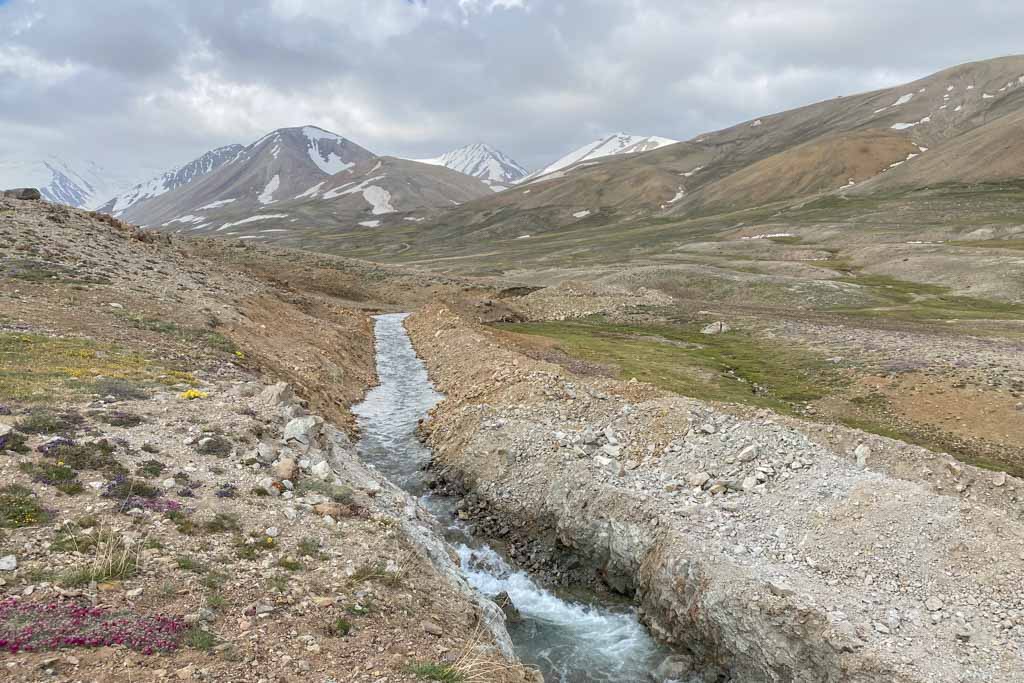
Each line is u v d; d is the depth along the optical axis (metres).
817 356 50.97
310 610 11.91
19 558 10.92
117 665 8.69
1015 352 45.81
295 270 98.06
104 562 11.29
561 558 22.44
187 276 48.31
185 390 23.06
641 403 30.55
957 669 14.06
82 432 16.75
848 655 14.62
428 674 10.52
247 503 15.67
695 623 17.42
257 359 33.50
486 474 26.78
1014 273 85.50
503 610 18.84
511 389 34.03
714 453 25.00
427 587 14.95
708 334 67.50
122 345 27.50
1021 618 15.45
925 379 40.53
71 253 41.75
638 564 20.41
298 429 21.52
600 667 17.23
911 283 96.81
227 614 11.05
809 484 21.80
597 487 22.97
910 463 22.47
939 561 17.31
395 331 65.88
